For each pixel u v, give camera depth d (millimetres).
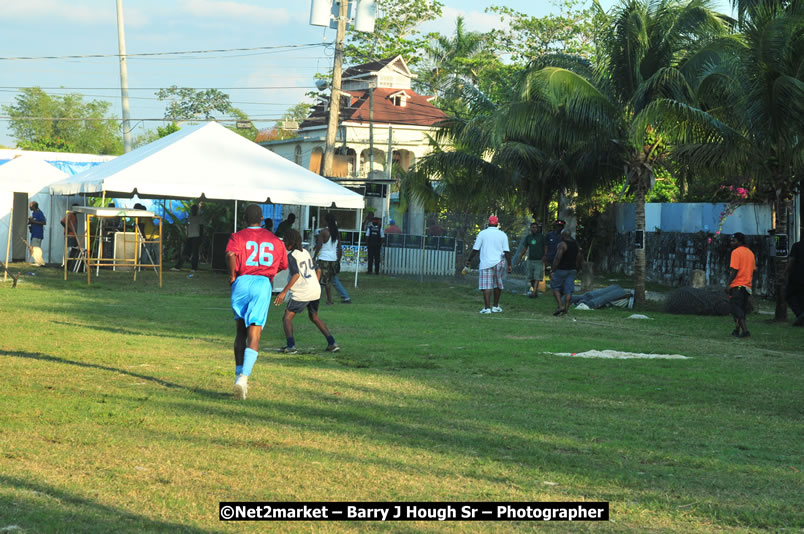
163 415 7031
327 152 32062
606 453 6309
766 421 7758
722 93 20234
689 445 6660
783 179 18906
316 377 9398
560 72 20344
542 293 24750
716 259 27562
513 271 30344
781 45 17734
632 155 22094
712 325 17484
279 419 7082
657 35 20984
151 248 30750
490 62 57219
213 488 5047
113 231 28906
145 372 9328
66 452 5711
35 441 5961
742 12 20594
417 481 5367
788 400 8875
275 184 22781
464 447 6336
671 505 5012
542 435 6840
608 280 31234
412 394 8562
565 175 26781
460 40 62688
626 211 34000
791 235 24172
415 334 14078
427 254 30062
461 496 5074
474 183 29047
